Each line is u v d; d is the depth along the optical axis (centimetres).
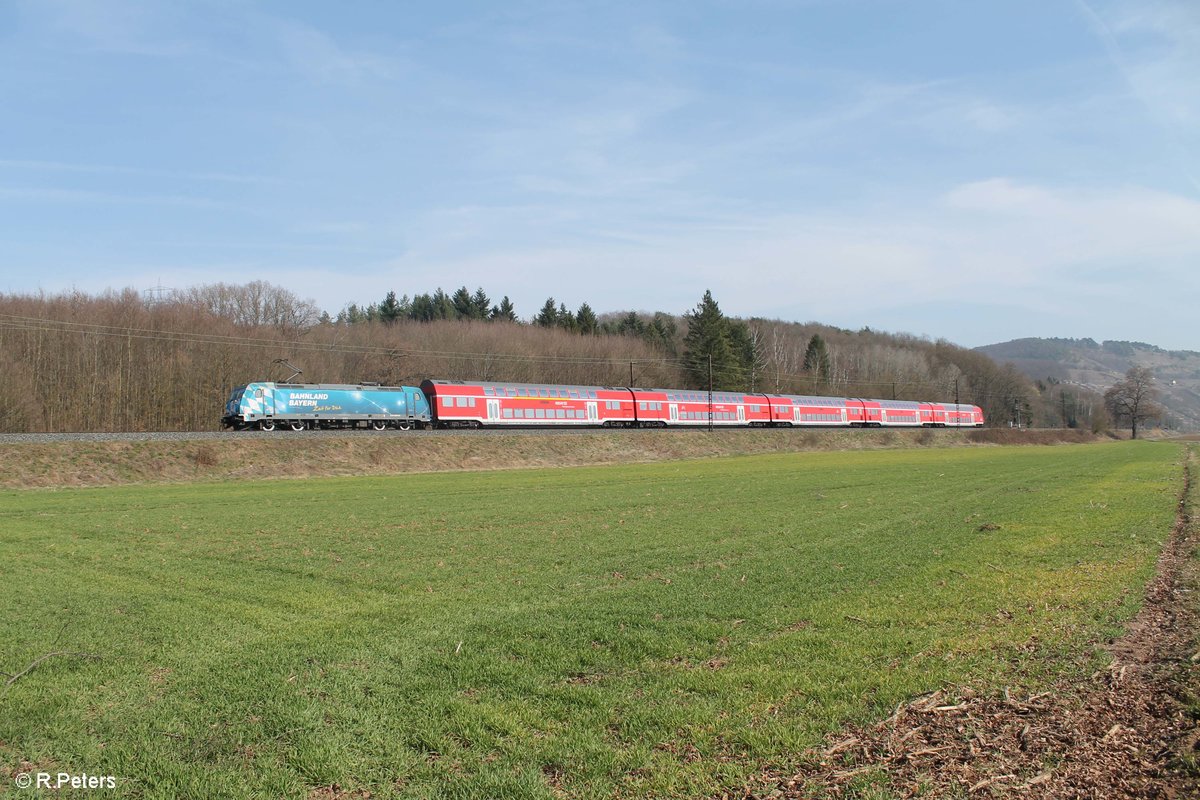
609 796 701
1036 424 18700
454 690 973
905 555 1905
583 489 4050
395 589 1602
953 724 847
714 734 827
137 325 7831
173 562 1939
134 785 735
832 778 727
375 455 5584
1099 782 714
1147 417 16012
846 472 5147
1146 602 1388
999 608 1338
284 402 5978
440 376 10381
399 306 15875
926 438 9844
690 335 12662
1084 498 3266
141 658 1113
